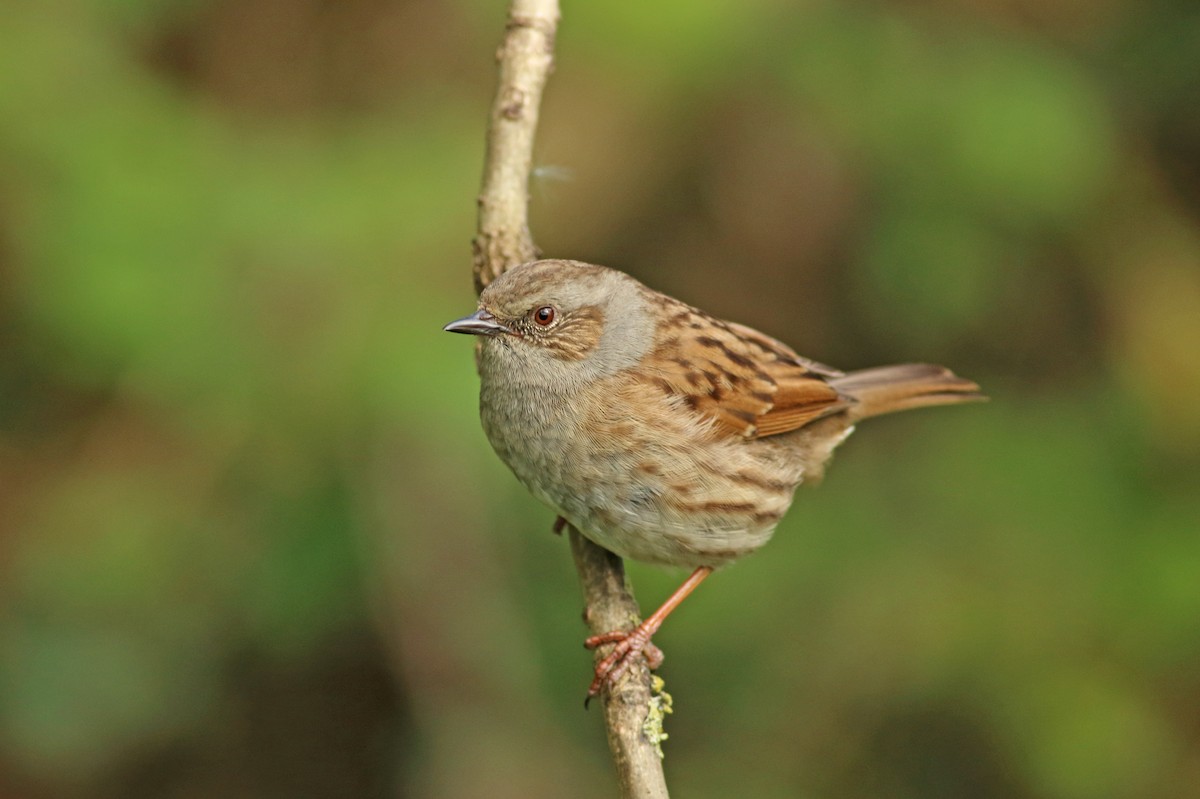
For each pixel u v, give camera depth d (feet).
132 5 36.91
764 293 41.93
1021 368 40.22
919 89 38.01
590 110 39.83
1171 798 35.96
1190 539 36.27
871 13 39.09
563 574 36.06
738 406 25.66
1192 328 38.93
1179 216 40.52
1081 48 40.65
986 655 36.37
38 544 36.27
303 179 34.88
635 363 24.99
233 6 39.06
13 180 33.65
